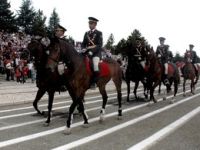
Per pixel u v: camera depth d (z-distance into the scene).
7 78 32.47
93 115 13.12
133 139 9.00
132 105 16.69
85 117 10.60
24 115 12.57
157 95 22.47
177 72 18.69
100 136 9.27
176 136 9.52
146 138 9.16
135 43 17.69
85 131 9.95
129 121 11.91
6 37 47.62
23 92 20.81
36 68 11.88
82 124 11.06
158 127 10.84
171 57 19.17
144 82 19.02
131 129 10.41
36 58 11.76
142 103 17.66
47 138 8.80
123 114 13.60
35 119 11.76
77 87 9.89
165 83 19.14
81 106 10.55
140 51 17.38
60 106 15.42
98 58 11.22
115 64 12.62
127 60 19.56
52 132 9.63
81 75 10.09
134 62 17.69
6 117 12.01
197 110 15.14
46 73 11.05
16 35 51.66
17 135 9.06
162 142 8.73
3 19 67.06
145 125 11.16
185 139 9.16
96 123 11.38
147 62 16.94
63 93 20.97
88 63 10.73
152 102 17.80
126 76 18.14
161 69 17.30
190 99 20.16
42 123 11.03
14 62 32.34
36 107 12.73
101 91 11.88
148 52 17.09
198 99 20.19
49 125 10.68
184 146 8.34
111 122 11.66
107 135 9.44
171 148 8.11
